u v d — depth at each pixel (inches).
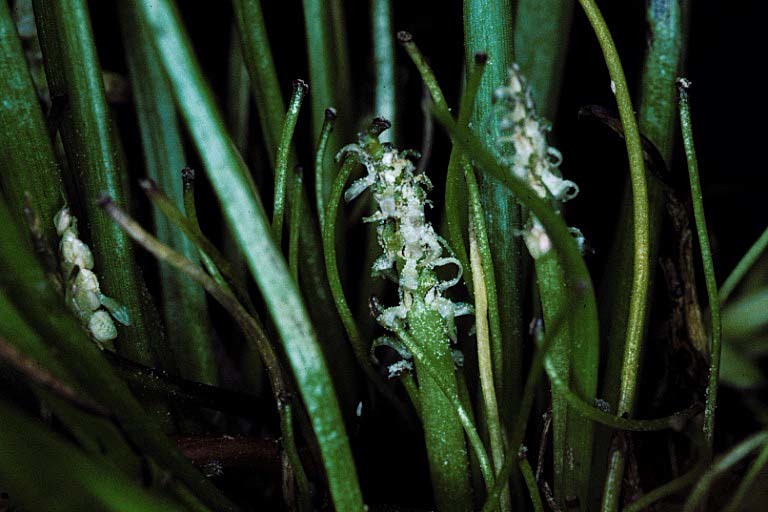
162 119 6.0
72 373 4.5
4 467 4.3
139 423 4.7
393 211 4.8
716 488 5.4
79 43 5.1
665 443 5.7
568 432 5.0
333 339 5.9
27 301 4.4
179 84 4.3
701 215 5.1
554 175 4.8
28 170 5.1
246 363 6.3
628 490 5.1
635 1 6.7
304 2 6.1
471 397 5.5
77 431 4.5
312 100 6.2
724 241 6.7
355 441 5.7
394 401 5.6
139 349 5.4
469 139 4.5
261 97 5.9
